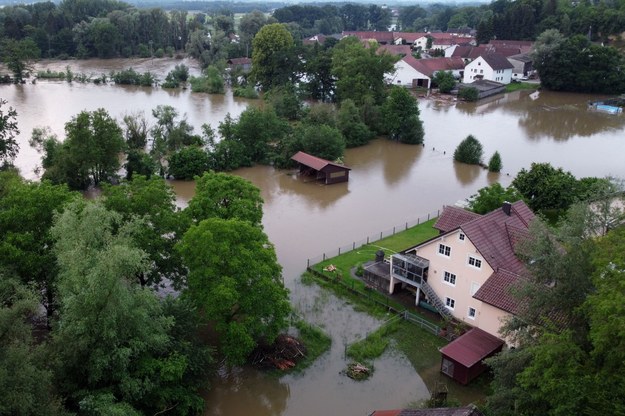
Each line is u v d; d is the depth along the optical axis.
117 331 28.14
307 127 86.50
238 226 36.97
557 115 119.25
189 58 187.12
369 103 101.31
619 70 140.25
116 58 183.62
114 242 30.39
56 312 33.28
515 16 189.75
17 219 37.00
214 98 129.88
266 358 37.78
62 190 40.28
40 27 179.50
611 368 23.02
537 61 144.50
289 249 54.88
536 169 63.09
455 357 35.84
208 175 47.03
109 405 25.94
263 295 35.19
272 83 133.50
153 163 75.06
